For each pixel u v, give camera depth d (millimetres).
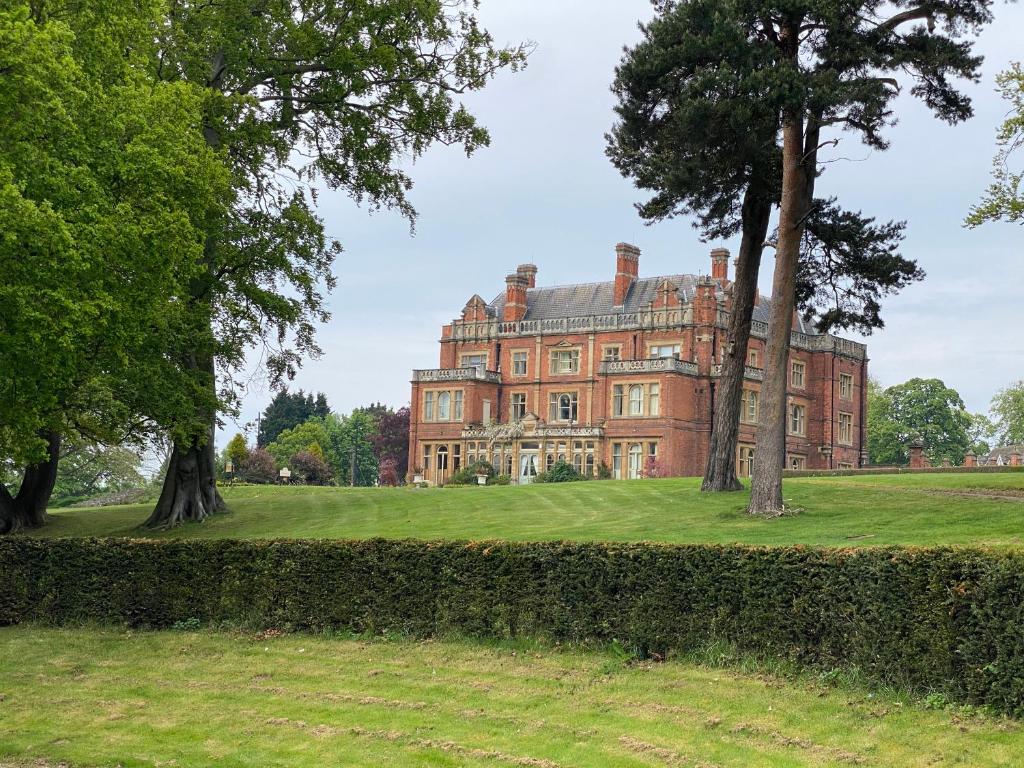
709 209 33281
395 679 16359
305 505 40406
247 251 33219
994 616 12680
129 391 31078
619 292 76688
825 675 14406
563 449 72938
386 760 12672
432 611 18750
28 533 38125
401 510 37031
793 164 28281
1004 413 114812
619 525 28766
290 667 17531
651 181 32031
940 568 13336
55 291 19094
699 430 70750
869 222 31719
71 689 16719
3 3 20844
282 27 33219
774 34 28906
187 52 31266
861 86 26031
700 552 16125
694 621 16016
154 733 14180
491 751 12789
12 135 19469
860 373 80688
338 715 14703
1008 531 22016
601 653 16766
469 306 81562
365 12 33156
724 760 12016
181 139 23156
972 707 12742
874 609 13992
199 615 21000
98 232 20047
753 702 13883
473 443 76562
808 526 25547
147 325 25703
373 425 123000
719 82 26672
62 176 19922
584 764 12188
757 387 73250
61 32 19109
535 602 17609
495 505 36750
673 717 13641
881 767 11477
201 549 21125
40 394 21734
